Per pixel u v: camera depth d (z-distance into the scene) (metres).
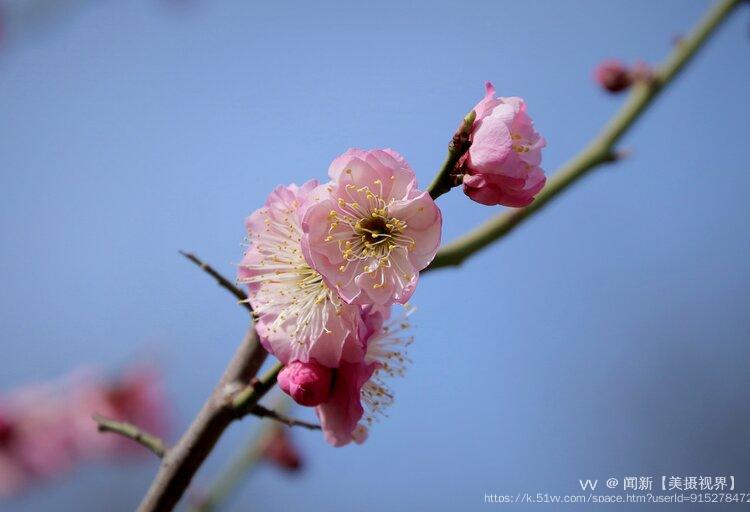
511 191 0.41
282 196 0.43
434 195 0.42
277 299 0.42
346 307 0.42
